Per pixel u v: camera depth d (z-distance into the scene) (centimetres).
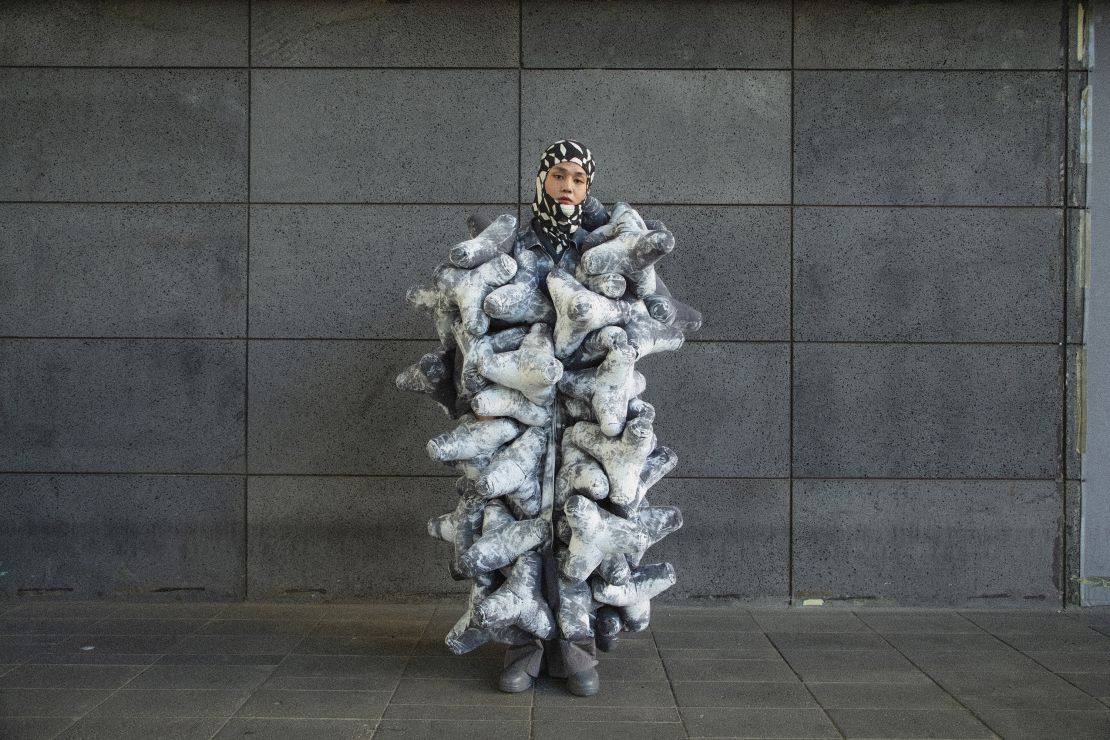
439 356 357
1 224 478
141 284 478
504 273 330
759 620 452
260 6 476
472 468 342
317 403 478
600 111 475
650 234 317
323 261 477
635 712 323
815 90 475
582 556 319
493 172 475
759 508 475
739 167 474
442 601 477
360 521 477
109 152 478
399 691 344
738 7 475
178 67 477
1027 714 321
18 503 479
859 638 420
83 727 305
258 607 469
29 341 479
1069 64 474
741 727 309
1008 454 475
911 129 475
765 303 474
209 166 477
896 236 475
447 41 476
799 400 475
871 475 475
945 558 476
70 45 477
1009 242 476
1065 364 475
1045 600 475
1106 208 476
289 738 297
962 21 475
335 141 476
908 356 475
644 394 475
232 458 478
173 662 379
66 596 479
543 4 475
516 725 310
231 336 478
